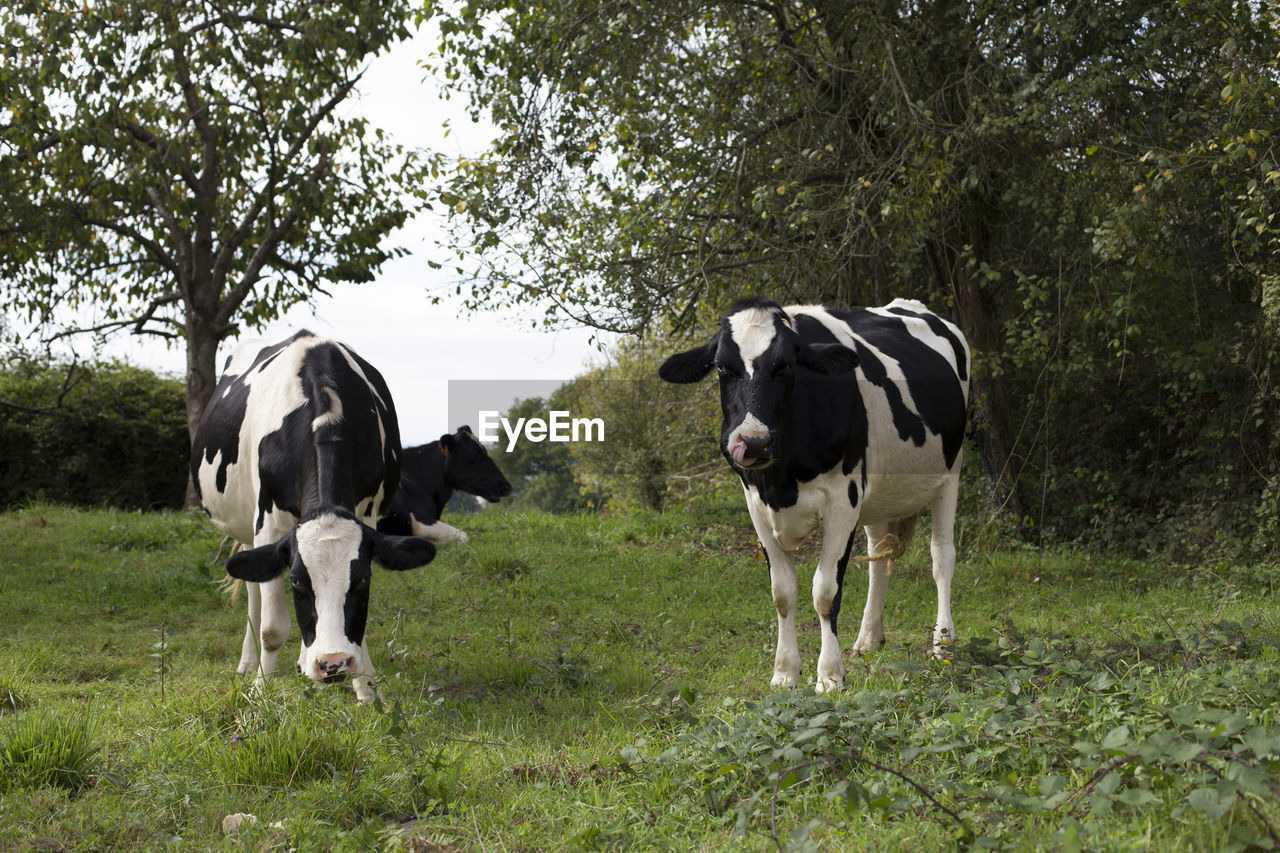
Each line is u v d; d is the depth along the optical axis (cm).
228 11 1808
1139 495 1153
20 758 394
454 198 1130
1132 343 1141
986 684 439
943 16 1062
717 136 1116
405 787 380
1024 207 1087
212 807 363
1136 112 1026
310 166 1919
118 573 980
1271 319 920
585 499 3125
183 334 2094
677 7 1076
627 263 1127
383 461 635
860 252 1091
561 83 1105
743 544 1159
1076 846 243
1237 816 272
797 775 354
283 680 514
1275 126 858
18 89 1608
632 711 516
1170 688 409
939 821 299
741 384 542
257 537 607
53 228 1705
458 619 828
